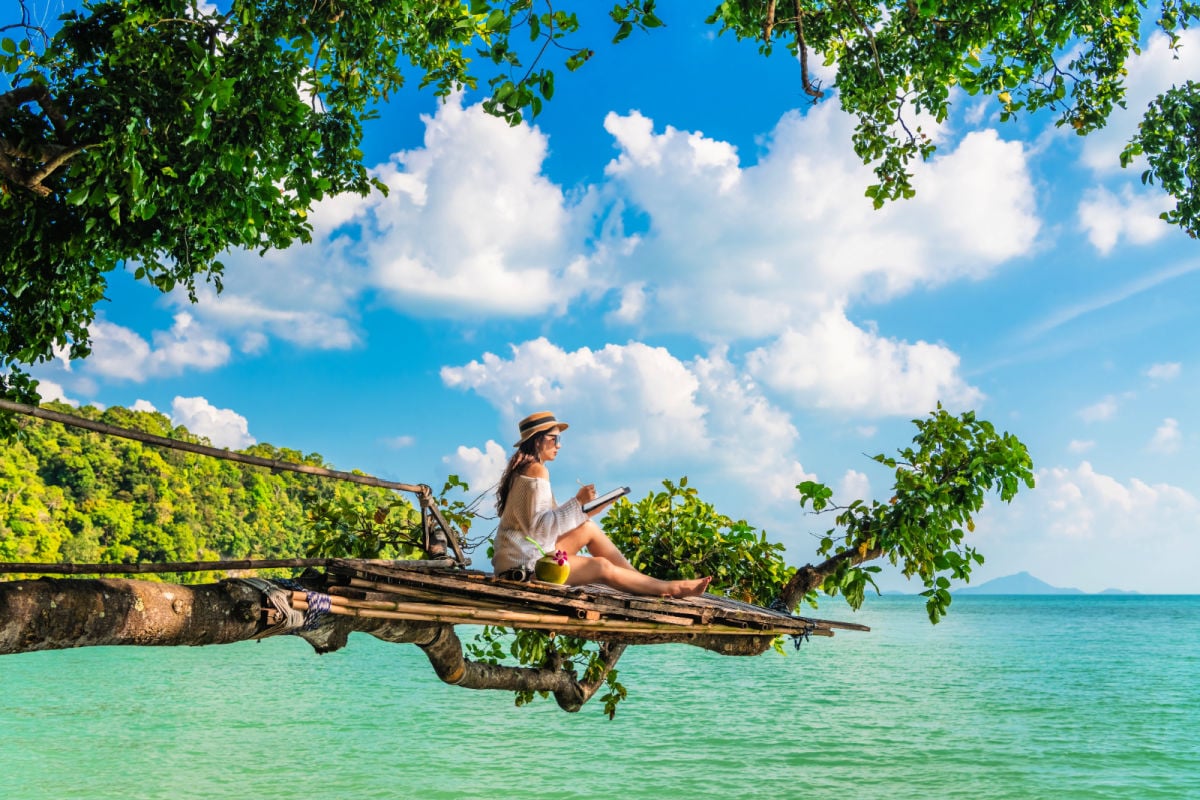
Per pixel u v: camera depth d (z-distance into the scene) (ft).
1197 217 30.60
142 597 11.53
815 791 57.00
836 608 456.45
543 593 15.89
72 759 63.31
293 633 14.25
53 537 278.26
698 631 18.54
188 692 104.94
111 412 354.13
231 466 376.48
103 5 20.22
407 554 25.77
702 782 59.16
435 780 58.59
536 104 15.28
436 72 26.13
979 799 55.26
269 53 19.39
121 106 18.02
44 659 157.69
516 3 14.99
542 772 61.41
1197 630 269.85
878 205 32.48
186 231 21.01
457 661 20.25
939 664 144.56
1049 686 113.29
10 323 23.75
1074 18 29.32
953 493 23.34
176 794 54.03
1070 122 31.30
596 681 26.09
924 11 25.54
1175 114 30.22
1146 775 62.23
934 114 31.32
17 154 18.76
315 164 21.34
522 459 19.69
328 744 70.33
